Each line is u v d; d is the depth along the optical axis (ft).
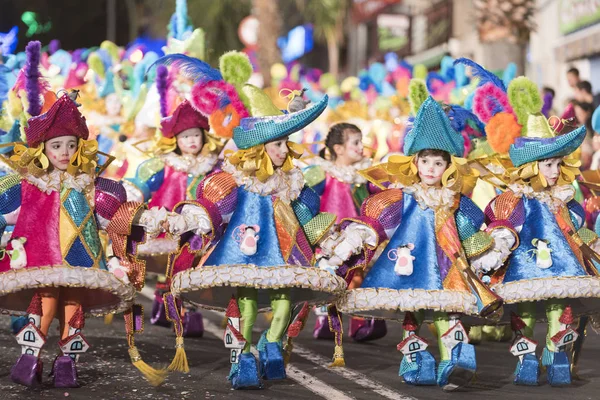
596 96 86.22
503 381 35.01
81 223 32.58
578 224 36.22
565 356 34.35
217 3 137.69
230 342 32.50
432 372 33.63
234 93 38.32
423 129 33.58
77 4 118.52
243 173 33.45
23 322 43.47
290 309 34.53
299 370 36.47
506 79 55.98
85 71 64.28
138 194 45.83
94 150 33.22
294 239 33.17
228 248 32.53
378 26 152.56
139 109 58.39
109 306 33.71
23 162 32.53
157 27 137.39
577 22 91.66
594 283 33.24
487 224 35.45
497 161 36.70
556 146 34.42
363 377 35.22
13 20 100.12
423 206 33.68
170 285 33.86
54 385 32.65
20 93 42.22
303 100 34.65
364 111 78.89
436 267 32.91
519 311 35.68
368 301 32.60
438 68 131.34
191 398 31.19
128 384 33.37
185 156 46.83
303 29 163.12
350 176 46.88
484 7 79.41
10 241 32.07
